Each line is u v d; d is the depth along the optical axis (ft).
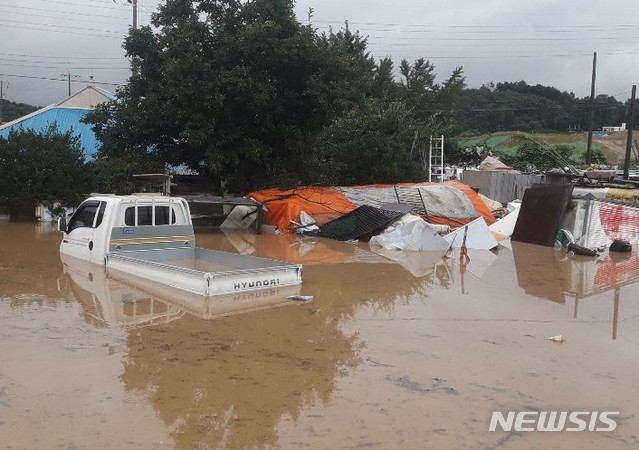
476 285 33.35
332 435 13.44
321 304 27.09
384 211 55.77
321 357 19.17
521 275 37.37
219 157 65.57
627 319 25.45
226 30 66.54
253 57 65.05
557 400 15.89
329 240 55.93
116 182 65.57
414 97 141.79
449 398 15.84
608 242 51.26
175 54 64.69
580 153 148.97
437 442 13.23
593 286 33.76
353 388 16.43
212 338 21.02
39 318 23.41
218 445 12.82
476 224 50.85
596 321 24.99
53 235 53.88
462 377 17.52
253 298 27.89
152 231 37.11
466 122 242.78
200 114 63.67
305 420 14.23
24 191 63.21
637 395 16.39
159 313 24.49
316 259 43.06
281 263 31.76
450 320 24.67
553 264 42.55
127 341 20.39
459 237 50.11
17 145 63.77
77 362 18.04
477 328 23.39
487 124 243.40
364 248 50.14
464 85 155.84
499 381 17.25
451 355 19.67
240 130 67.21
